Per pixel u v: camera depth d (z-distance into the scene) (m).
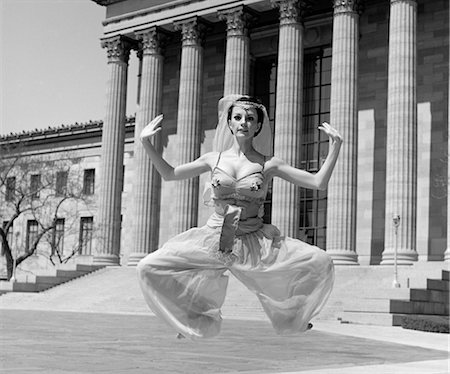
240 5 59.59
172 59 69.88
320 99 61.59
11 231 89.44
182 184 61.34
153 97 65.25
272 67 65.38
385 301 37.81
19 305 52.81
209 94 67.19
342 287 45.97
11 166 78.62
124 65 68.19
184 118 62.12
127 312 45.06
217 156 8.31
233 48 59.88
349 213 52.00
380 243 55.78
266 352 17.03
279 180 54.56
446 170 53.28
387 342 22.64
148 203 63.66
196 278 7.86
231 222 7.73
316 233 59.44
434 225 53.47
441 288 42.66
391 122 50.94
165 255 7.75
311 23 61.41
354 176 52.66
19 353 15.27
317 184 8.07
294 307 7.75
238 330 26.59
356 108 53.56
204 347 18.19
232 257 7.73
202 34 63.41
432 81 55.22
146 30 65.69
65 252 84.94
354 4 54.56
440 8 55.59
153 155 8.34
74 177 85.44
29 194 77.44
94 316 37.00
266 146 8.52
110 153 66.50
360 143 57.97
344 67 53.50
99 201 66.50
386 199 50.97
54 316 35.84
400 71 51.06
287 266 7.71
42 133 89.12
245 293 44.44
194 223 61.34
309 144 61.66
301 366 13.49
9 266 71.94
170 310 7.79
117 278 58.28
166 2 64.81
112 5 68.62
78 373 11.43
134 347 17.58
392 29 52.00
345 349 18.98
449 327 33.09
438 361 16.08
